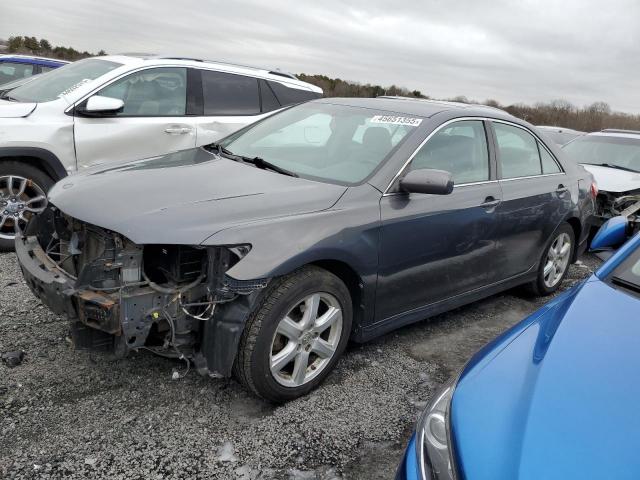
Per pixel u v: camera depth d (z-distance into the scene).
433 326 4.45
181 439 2.76
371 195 3.39
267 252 2.81
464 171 4.07
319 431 2.92
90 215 2.89
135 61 6.23
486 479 1.63
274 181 3.42
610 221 3.49
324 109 4.40
